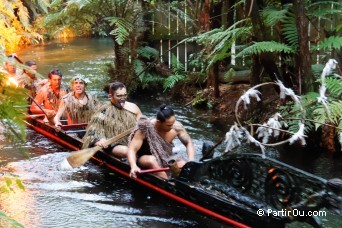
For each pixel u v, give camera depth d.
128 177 5.24
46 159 5.91
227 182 4.05
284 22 6.24
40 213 4.48
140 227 4.26
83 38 16.91
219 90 8.62
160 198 4.75
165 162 4.99
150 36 10.04
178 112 8.24
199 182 4.34
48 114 6.89
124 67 9.72
